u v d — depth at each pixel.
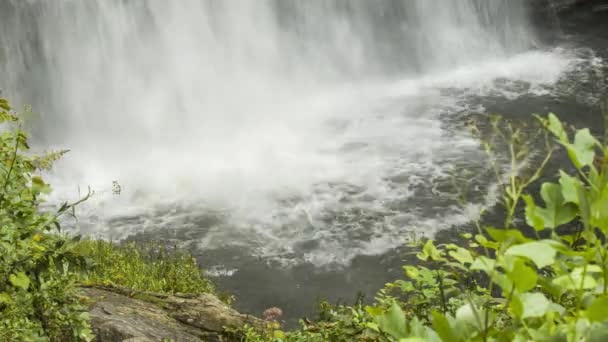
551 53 24.92
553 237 1.36
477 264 1.33
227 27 24.78
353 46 25.92
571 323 1.31
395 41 26.25
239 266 13.71
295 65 25.44
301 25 25.70
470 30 26.67
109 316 6.67
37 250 3.77
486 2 26.75
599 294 1.38
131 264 11.11
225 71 24.56
